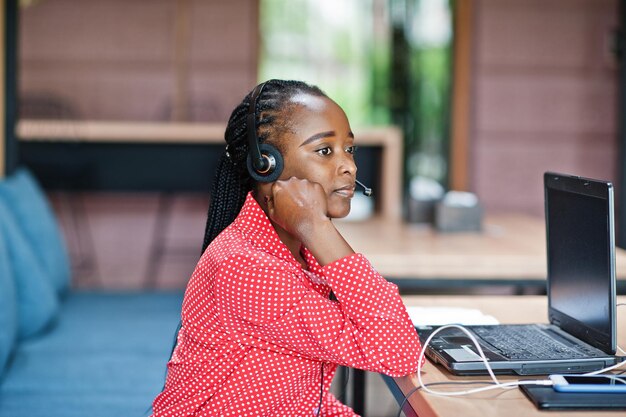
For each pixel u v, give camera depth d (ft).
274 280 4.51
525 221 13.34
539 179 19.70
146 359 9.41
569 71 19.51
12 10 11.72
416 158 19.86
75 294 12.84
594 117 19.61
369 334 4.61
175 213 19.38
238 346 4.72
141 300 12.55
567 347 5.17
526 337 5.46
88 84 19.17
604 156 19.69
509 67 19.43
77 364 9.12
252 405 4.78
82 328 10.68
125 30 19.12
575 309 5.48
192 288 4.87
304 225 4.73
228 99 19.39
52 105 19.08
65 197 19.11
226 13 19.26
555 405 4.18
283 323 4.55
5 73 11.76
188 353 4.89
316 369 4.97
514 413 4.14
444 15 19.48
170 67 19.26
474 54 19.36
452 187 19.62
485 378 4.77
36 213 11.51
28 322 9.89
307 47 19.83
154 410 5.16
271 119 4.84
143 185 17.26
